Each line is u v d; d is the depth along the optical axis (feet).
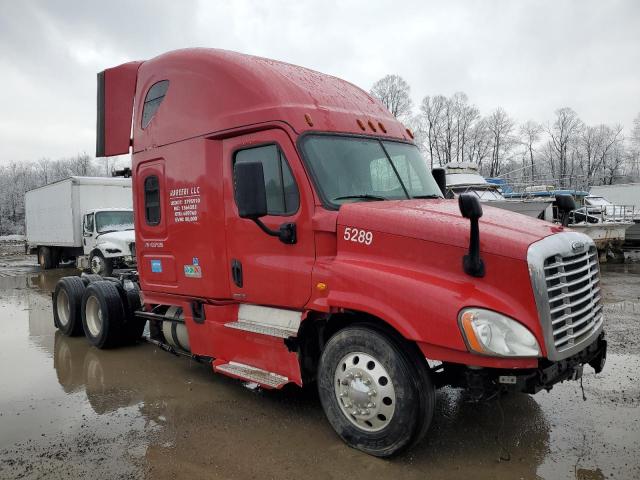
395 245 12.91
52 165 306.35
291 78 16.30
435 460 12.60
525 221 13.69
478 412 15.38
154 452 13.37
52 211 61.00
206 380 19.20
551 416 14.97
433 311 11.51
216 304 16.97
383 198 15.38
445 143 244.01
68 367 21.20
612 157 250.98
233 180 16.25
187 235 17.66
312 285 13.97
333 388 13.52
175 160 17.95
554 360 11.49
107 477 12.15
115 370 20.63
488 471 12.05
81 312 25.20
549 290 11.51
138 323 23.79
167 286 18.88
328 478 11.91
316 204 14.14
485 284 11.76
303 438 14.01
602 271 48.73
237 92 16.03
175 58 18.57
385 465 12.41
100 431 14.73
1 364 21.77
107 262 46.60
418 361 12.14
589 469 12.01
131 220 53.36
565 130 257.14
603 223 55.47
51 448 13.69
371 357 12.73
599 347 13.97
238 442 13.85
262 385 14.76
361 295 12.73
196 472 12.31
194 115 17.26
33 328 28.91
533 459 12.55
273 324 15.21
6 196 240.32
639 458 12.46
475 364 11.25
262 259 15.34
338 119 15.70
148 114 19.48
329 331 14.73
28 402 17.19
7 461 13.01
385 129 17.04
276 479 11.93
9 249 116.47
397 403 12.16
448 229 12.27
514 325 11.28
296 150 14.39
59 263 68.18
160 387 18.49
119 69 21.56
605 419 14.67
